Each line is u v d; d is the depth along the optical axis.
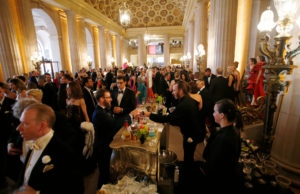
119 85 3.18
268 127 2.11
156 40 25.64
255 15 5.39
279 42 1.79
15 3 6.91
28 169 1.13
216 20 4.80
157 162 2.12
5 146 1.78
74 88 2.49
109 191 1.77
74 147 1.96
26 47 7.28
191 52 13.45
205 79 5.51
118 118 3.11
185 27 17.61
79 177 1.21
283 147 2.20
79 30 11.27
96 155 2.30
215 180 1.38
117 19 17.75
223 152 1.33
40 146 1.12
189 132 2.24
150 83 5.88
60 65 10.47
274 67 1.83
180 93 2.24
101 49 15.11
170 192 2.10
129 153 2.05
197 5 8.93
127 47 23.81
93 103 3.69
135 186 1.85
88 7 11.86
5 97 2.69
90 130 2.48
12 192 1.03
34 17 11.20
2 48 5.66
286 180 1.93
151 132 2.21
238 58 5.90
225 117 1.41
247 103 4.31
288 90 2.11
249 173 1.99
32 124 1.08
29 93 2.35
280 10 1.71
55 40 10.23
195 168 2.55
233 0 4.39
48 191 1.06
